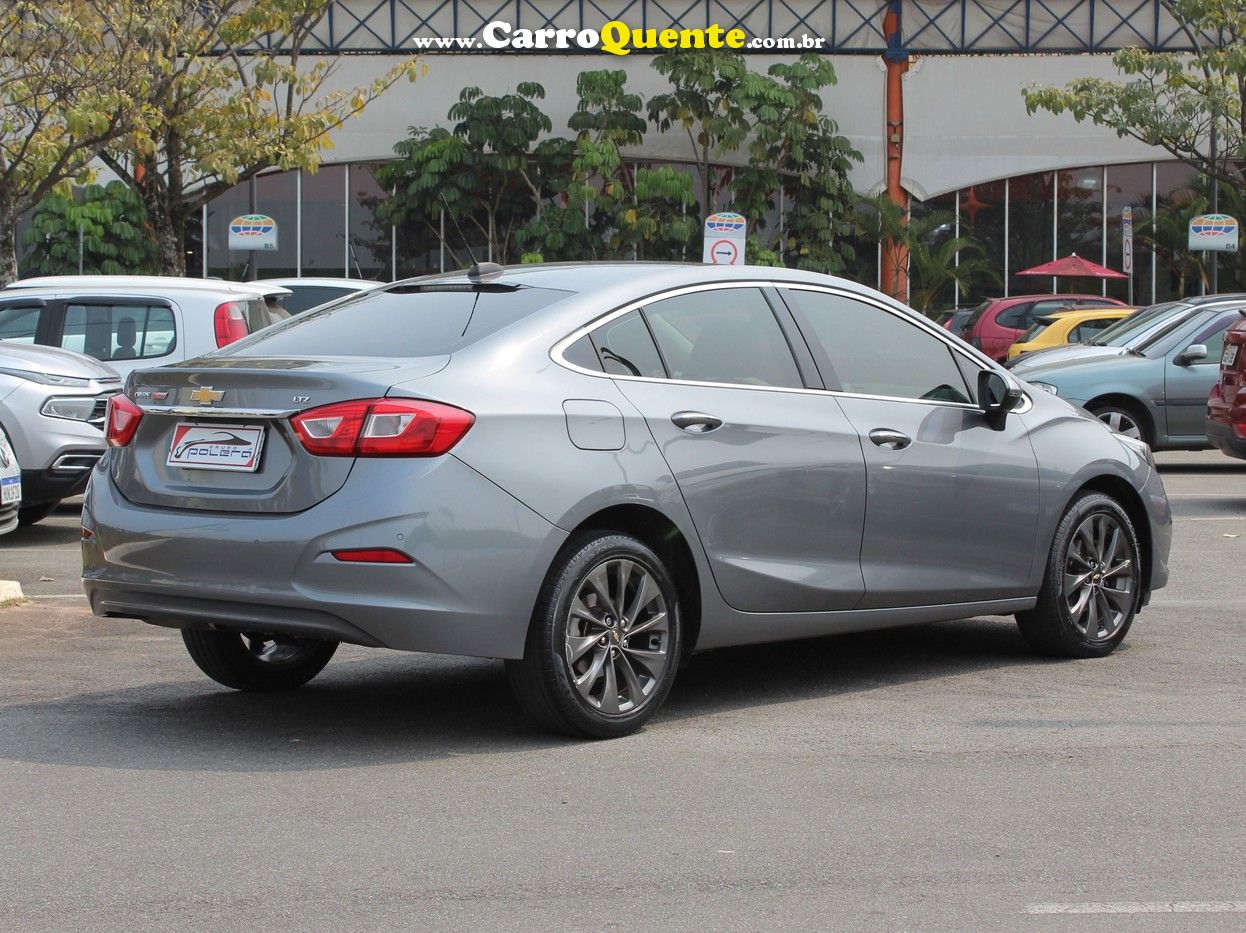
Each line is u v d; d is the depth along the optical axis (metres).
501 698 11.20
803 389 10.91
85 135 31.16
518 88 56.34
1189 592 15.80
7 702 10.99
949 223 58.84
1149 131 46.53
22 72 30.47
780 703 11.00
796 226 56.50
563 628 9.55
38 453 19.23
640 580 9.92
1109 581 12.79
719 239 34.22
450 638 9.15
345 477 9.12
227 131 38.00
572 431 9.59
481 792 8.76
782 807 8.48
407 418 9.07
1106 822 8.23
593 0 58.69
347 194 58.38
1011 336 42.38
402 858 7.61
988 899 7.06
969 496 11.68
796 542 10.69
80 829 8.06
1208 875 7.40
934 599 11.58
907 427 11.38
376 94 41.19
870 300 11.67
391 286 11.20
